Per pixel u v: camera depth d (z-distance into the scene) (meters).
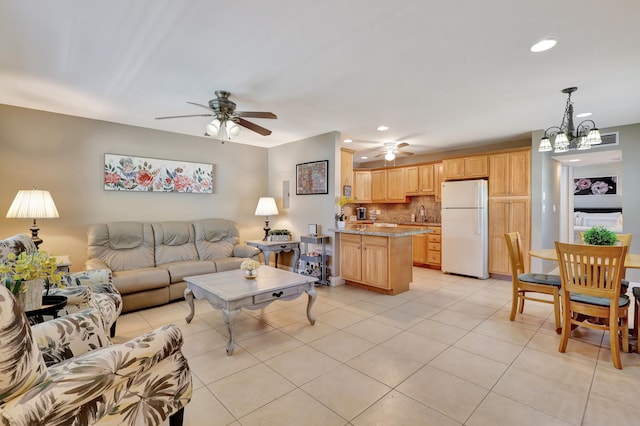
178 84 2.85
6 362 0.94
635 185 4.16
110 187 4.09
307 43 2.14
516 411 1.79
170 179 4.62
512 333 2.89
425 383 2.08
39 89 2.97
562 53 2.28
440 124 4.27
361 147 5.90
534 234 4.68
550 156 4.98
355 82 2.80
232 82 2.80
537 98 3.23
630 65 2.47
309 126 4.37
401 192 6.60
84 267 3.79
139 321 3.20
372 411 1.80
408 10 1.77
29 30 1.97
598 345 2.63
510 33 2.01
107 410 1.22
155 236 4.18
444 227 5.46
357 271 4.48
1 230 3.42
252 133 4.77
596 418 1.72
